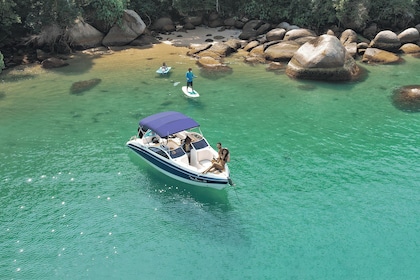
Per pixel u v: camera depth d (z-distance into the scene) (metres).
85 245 16.88
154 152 20.91
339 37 42.00
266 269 15.62
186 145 20.67
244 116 27.28
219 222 18.05
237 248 16.64
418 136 24.69
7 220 18.14
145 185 20.47
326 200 19.25
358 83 32.72
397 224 17.75
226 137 24.66
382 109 28.23
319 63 32.56
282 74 34.56
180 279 15.27
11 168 21.72
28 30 39.97
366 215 18.28
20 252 16.52
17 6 37.88
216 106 28.67
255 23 44.62
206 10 48.16
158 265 15.92
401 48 39.94
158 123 21.27
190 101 29.38
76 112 27.80
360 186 20.20
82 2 40.25
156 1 48.06
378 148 23.48
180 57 38.34
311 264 15.81
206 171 19.31
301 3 44.47
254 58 37.59
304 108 28.44
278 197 19.48
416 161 22.19
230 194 19.73
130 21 41.94
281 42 38.75
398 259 15.99
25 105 28.73
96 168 21.75
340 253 16.28
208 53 38.28
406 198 19.33
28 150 23.34
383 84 32.41
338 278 15.16
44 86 31.88
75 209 18.84
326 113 27.73
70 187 20.31
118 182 20.69
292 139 24.47
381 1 43.84
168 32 45.75
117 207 19.00
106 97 30.00
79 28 39.94
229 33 45.41
